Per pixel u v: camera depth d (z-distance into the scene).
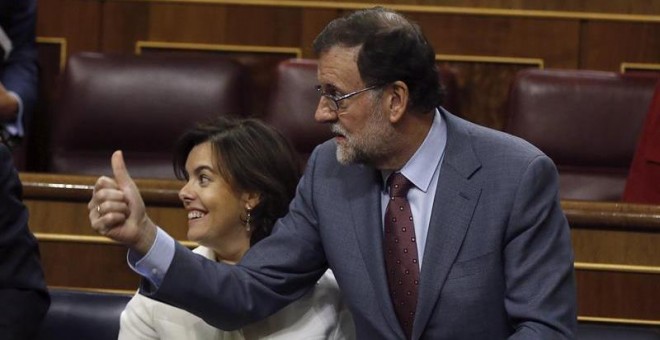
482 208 4.80
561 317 4.70
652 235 6.57
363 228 4.95
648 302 6.60
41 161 9.76
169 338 5.23
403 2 9.71
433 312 4.81
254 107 9.80
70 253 6.96
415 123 4.86
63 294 6.07
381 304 4.87
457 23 9.66
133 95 8.88
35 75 9.00
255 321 5.04
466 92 9.66
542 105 8.57
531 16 9.60
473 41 9.66
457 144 4.92
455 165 4.88
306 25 9.80
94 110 8.87
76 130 8.88
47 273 6.98
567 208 6.61
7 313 5.63
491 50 9.65
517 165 4.81
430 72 4.81
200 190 5.23
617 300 6.62
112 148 8.87
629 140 8.48
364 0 9.71
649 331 5.82
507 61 9.62
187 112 8.82
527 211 4.76
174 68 8.93
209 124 5.30
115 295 6.06
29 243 5.79
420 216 4.93
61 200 6.97
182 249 4.79
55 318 5.96
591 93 8.56
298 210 5.16
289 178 5.32
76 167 8.80
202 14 9.89
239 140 5.23
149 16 9.95
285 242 5.09
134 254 4.71
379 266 4.89
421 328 4.80
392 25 4.78
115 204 4.53
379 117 4.79
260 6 9.83
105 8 9.98
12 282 5.68
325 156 5.17
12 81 8.78
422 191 4.93
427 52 4.80
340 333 5.36
